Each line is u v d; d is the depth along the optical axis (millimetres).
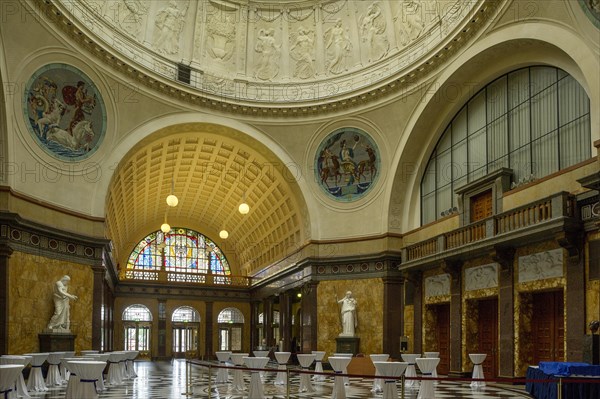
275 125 25219
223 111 24453
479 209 19641
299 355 16953
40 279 18125
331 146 25422
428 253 21766
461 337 19812
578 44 15062
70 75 19406
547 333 16438
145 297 36594
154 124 22734
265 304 34531
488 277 18562
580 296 14477
